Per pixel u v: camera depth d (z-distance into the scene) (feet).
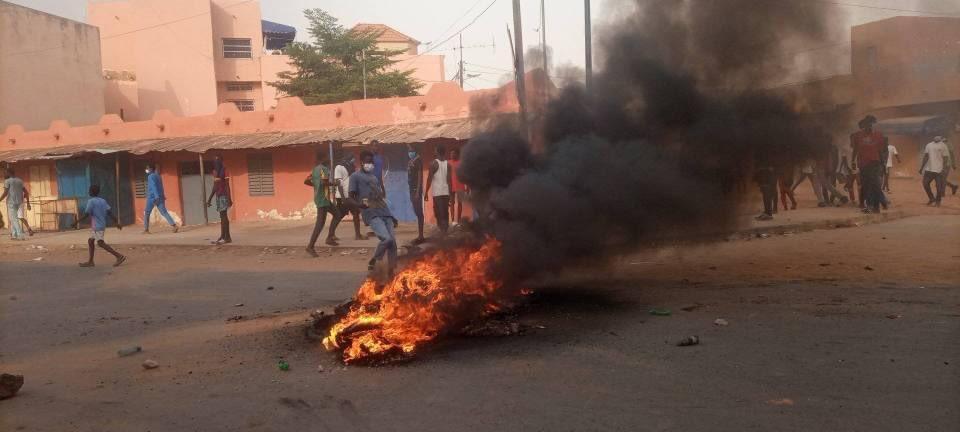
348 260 34.81
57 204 66.23
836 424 10.59
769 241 31.12
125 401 13.82
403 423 11.73
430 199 53.26
